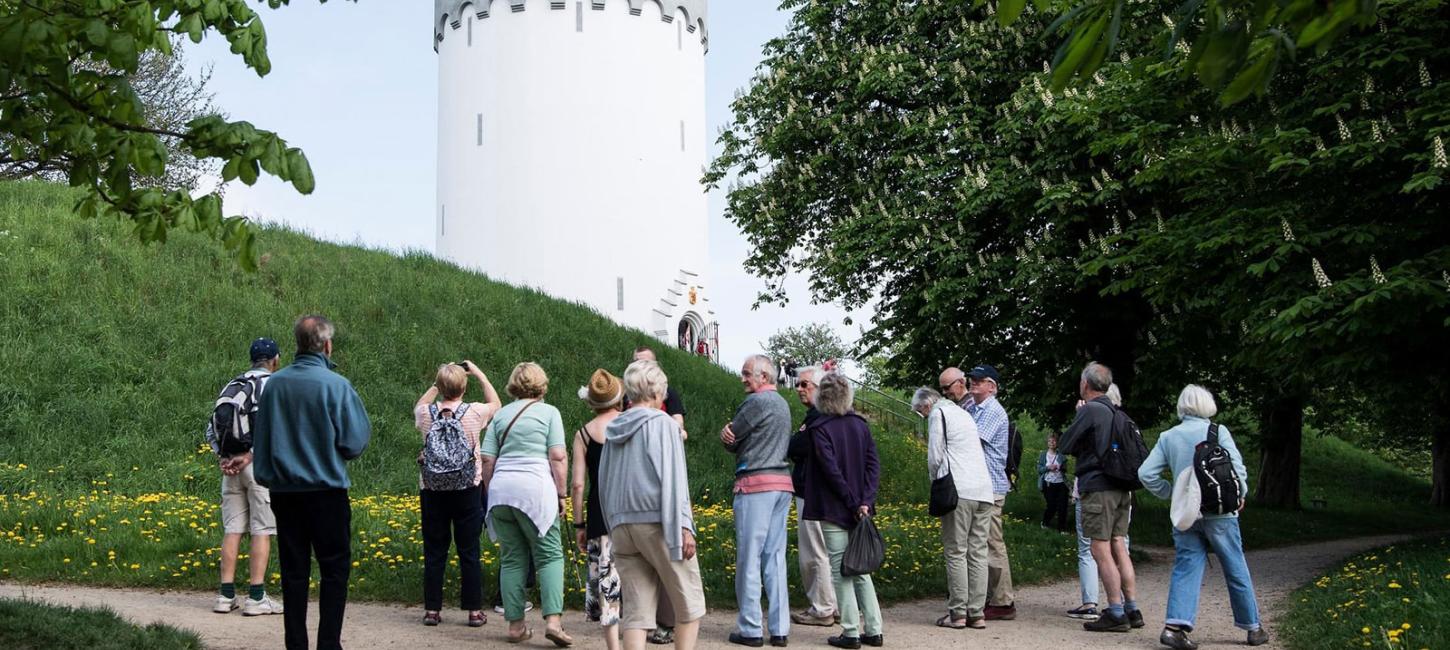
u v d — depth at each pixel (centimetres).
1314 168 1195
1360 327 1116
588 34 4022
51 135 571
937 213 1808
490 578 952
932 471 876
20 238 2098
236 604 849
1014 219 1709
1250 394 2242
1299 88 1305
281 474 604
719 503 1802
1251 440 3014
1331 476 4028
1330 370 1199
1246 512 2553
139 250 2189
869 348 2038
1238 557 790
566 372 2294
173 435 1678
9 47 437
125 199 559
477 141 4041
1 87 447
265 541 830
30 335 1830
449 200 4119
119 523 1152
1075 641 818
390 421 1880
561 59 4000
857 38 2089
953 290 1717
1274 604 1023
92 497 1337
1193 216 1380
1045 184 1588
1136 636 843
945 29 1988
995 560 930
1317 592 973
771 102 2128
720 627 852
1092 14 336
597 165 3991
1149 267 1474
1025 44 1809
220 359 1936
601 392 756
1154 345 1709
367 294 2339
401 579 966
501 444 754
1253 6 321
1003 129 1728
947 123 1817
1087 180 1647
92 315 1933
